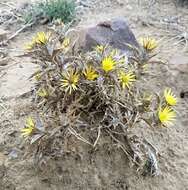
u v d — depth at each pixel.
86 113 0.35
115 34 0.45
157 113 0.34
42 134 0.33
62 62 0.34
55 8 0.56
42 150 0.34
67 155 0.35
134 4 0.61
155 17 0.58
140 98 0.36
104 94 0.34
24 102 0.40
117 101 0.34
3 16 0.58
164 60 0.48
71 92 0.34
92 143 0.35
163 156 0.38
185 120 0.42
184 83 0.45
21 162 0.35
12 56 0.49
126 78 0.34
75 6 0.58
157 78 0.45
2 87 0.44
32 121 0.34
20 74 0.46
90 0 0.61
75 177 0.35
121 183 0.35
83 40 0.44
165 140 0.39
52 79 0.34
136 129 0.38
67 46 0.36
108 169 0.35
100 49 0.36
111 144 0.36
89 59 0.34
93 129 0.35
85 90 0.34
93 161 0.35
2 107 0.41
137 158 0.36
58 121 0.33
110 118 0.35
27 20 0.56
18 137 0.37
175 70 0.46
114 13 0.58
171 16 0.58
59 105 0.34
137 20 0.57
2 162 0.36
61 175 0.35
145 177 0.36
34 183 0.35
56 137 0.34
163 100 0.35
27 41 0.53
